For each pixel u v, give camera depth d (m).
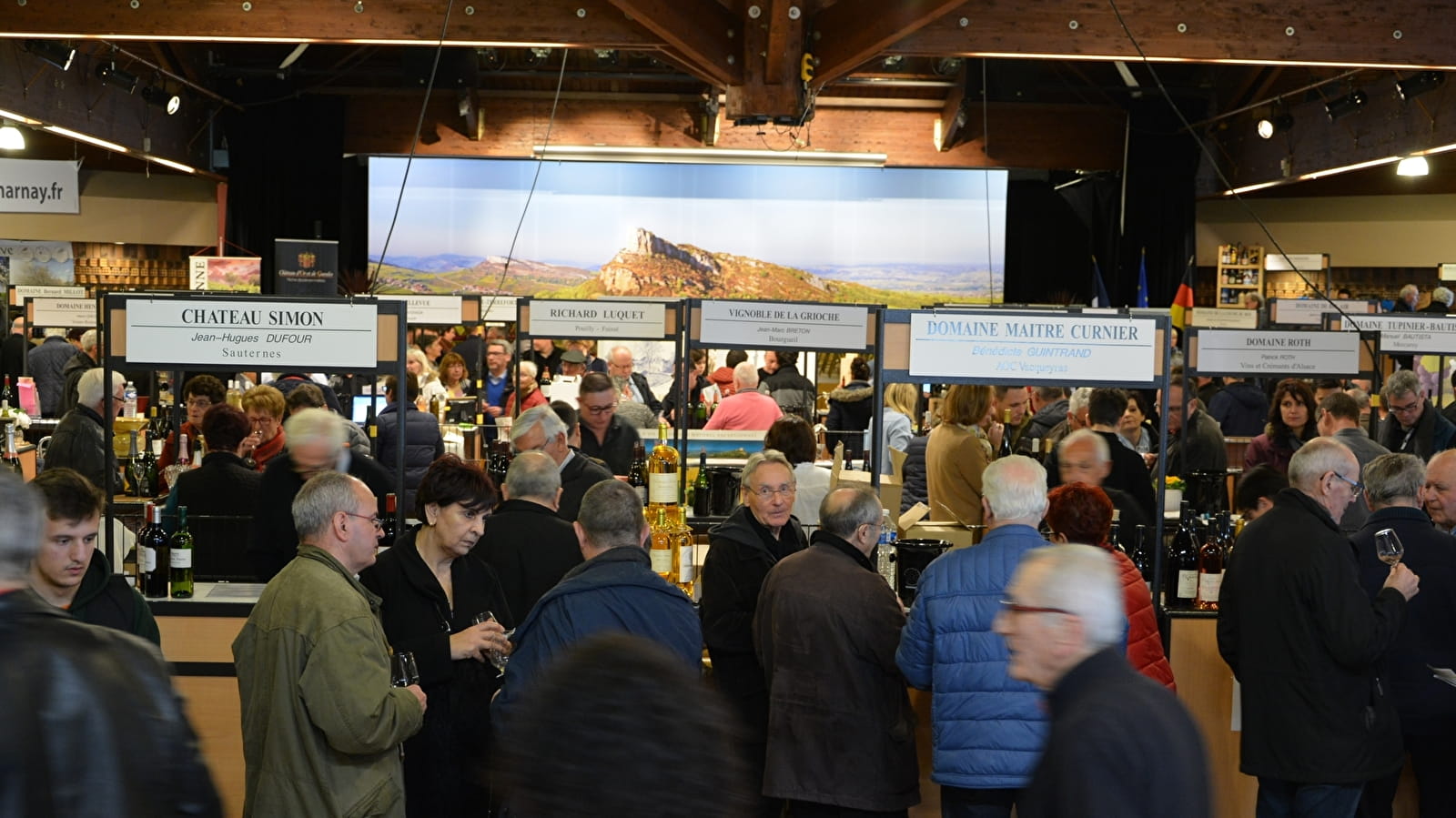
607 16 10.53
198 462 6.98
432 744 3.56
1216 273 16.97
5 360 12.48
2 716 1.63
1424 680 4.04
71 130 12.15
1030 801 2.06
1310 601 3.73
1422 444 6.93
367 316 4.34
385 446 6.88
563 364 10.41
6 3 10.03
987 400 5.56
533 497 4.19
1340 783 3.73
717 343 5.59
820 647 3.69
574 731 1.09
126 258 16.70
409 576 3.61
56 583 2.93
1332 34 10.19
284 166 15.88
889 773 3.70
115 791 1.66
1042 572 2.18
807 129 16.03
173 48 14.40
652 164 16.64
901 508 5.59
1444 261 15.89
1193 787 2.01
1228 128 15.47
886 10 9.78
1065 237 17.53
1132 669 2.15
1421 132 11.59
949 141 15.92
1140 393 7.36
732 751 1.13
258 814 3.03
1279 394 6.93
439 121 16.00
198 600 4.27
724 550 4.22
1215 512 5.20
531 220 16.59
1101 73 15.98
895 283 16.86
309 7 10.31
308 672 2.98
